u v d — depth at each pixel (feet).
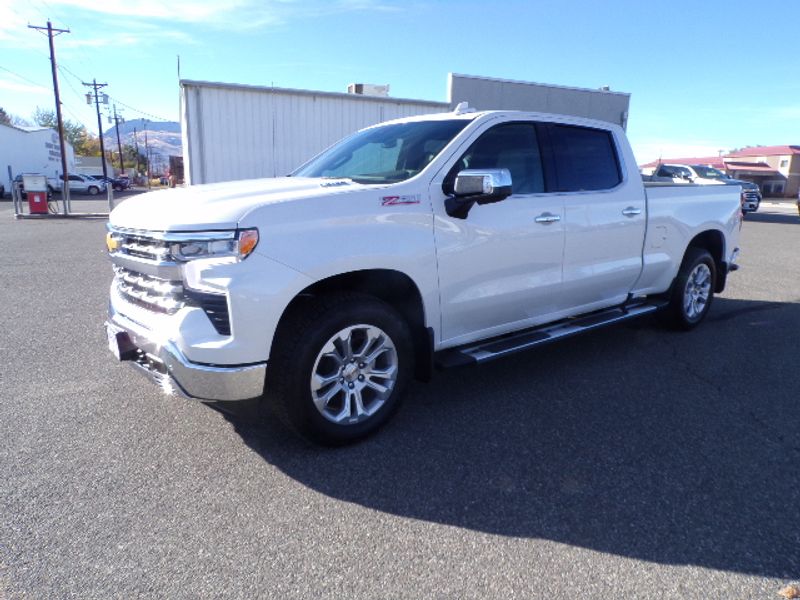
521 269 13.30
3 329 19.03
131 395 13.53
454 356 12.50
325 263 10.07
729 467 10.52
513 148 13.47
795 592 7.35
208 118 46.01
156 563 7.84
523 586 7.50
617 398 13.64
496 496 9.54
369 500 9.39
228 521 8.80
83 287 25.96
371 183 12.07
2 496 9.36
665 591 7.41
